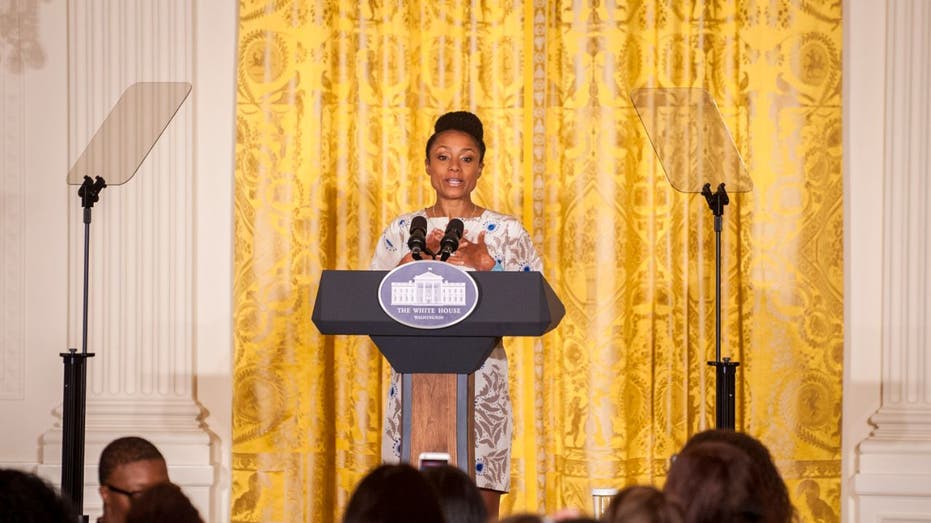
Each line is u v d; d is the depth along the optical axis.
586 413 10.61
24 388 10.40
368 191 10.75
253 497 10.67
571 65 10.68
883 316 10.52
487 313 6.20
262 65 10.73
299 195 10.73
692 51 10.76
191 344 10.57
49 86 10.46
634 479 10.71
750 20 10.74
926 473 10.22
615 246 10.60
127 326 10.48
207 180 10.73
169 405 10.43
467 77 10.90
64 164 10.46
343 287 6.30
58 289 10.45
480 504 4.56
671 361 10.74
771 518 4.48
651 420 10.70
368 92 10.75
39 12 10.47
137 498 4.29
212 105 10.73
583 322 10.64
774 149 10.72
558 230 10.81
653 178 10.76
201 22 10.74
